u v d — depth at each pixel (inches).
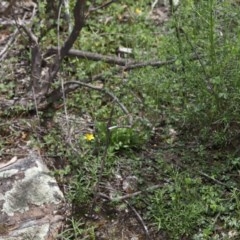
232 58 83.1
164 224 77.8
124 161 85.1
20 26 93.6
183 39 88.6
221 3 84.3
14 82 96.9
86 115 91.9
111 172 83.8
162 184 82.3
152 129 88.9
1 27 106.7
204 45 86.1
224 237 76.1
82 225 78.9
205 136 85.8
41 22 100.0
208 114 85.4
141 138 87.0
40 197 80.1
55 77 95.7
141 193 81.5
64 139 88.0
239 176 82.4
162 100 91.0
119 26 107.4
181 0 87.7
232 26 86.7
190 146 86.4
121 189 82.4
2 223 77.5
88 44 103.2
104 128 87.3
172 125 89.4
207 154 85.0
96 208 80.1
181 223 77.1
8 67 98.8
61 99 93.4
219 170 82.8
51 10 95.7
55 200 80.0
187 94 88.3
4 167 83.6
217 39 85.0
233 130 85.2
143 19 109.2
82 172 83.3
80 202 80.7
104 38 105.3
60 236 76.6
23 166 83.2
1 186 80.8
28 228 77.1
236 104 82.9
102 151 85.7
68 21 97.3
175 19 87.5
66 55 96.4
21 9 108.7
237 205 77.9
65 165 85.1
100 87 94.9
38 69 93.6
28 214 78.6
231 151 85.1
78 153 85.2
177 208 78.3
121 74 96.5
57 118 91.2
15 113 91.7
